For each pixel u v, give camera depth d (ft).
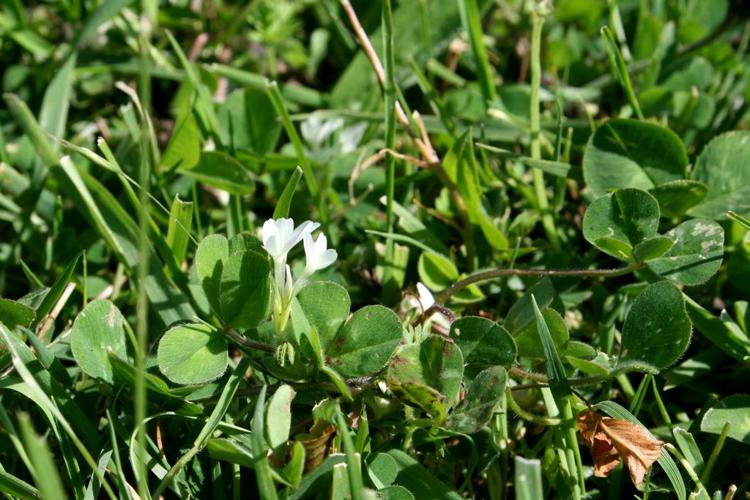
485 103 1.12
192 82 1.08
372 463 0.91
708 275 0.96
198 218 1.05
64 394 0.93
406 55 1.19
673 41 1.18
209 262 0.92
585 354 0.94
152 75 1.18
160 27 1.23
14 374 0.94
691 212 1.02
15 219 1.08
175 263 1.01
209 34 1.23
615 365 0.93
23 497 0.90
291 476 0.89
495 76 1.22
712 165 1.02
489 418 0.90
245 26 1.23
